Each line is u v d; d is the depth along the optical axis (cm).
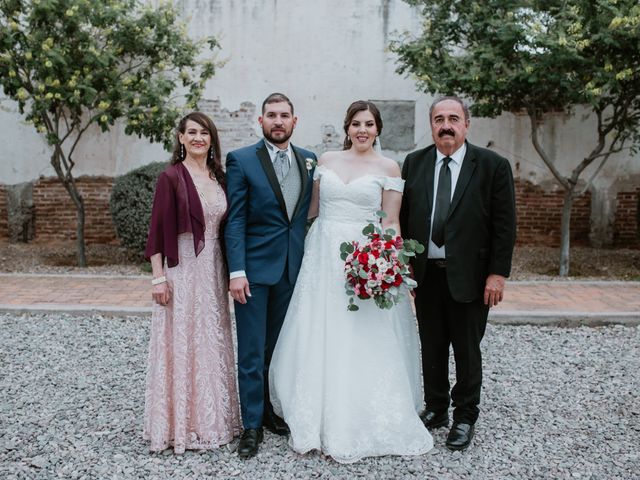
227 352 346
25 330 545
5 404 393
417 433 336
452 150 337
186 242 330
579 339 539
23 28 808
